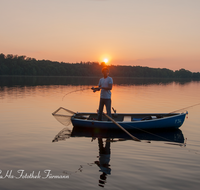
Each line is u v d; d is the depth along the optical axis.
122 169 4.11
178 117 7.29
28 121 8.10
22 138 6.04
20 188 3.43
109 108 7.30
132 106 12.45
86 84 35.53
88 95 18.17
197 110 11.22
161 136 6.60
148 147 5.48
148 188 3.42
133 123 7.12
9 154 4.80
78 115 8.45
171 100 15.53
